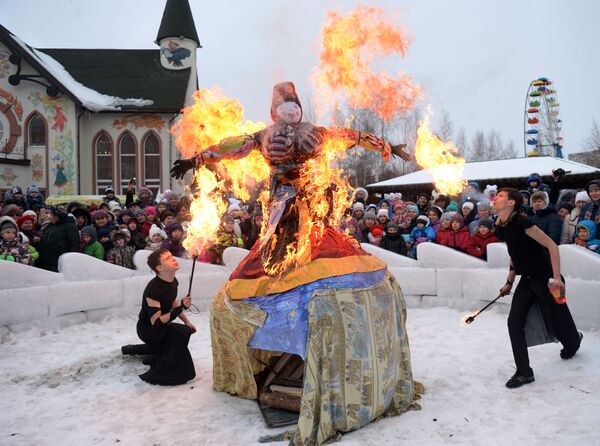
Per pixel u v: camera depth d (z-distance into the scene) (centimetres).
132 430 391
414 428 380
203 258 855
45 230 825
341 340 373
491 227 808
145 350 561
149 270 819
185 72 2603
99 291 760
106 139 2361
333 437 368
